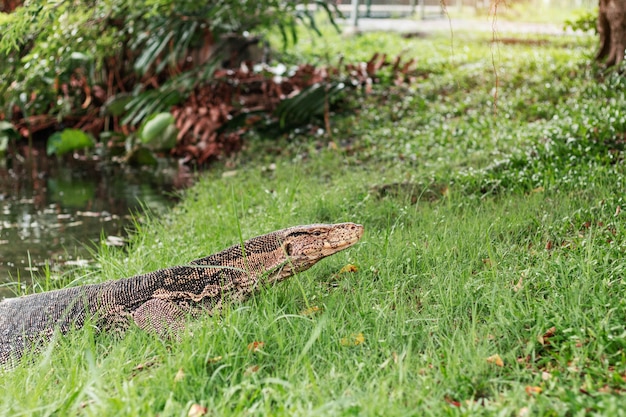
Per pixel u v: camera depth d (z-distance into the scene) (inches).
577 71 473.1
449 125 412.8
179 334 189.9
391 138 425.1
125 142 514.6
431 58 620.1
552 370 158.2
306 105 492.4
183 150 493.7
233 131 495.5
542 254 218.5
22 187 435.8
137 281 206.1
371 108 493.0
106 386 161.6
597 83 428.8
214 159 474.9
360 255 238.7
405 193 312.5
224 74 533.3
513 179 298.8
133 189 425.7
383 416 141.6
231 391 152.6
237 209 327.3
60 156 515.8
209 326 184.5
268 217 290.7
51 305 205.9
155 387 157.9
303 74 541.6
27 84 494.3
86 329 194.1
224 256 207.2
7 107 532.1
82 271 270.8
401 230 259.6
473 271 221.8
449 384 156.0
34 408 151.6
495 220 251.9
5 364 198.8
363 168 380.8
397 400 148.2
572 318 175.9
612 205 249.9
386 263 225.6
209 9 526.9
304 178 366.0
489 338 175.3
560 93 434.9
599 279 197.2
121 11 490.3
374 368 163.8
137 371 175.2
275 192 342.3
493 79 494.6
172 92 517.7
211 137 482.0
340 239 202.5
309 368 156.5
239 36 596.7
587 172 287.4
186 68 581.3
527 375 157.9
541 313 179.2
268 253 205.6
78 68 573.3
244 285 205.6
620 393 145.6
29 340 201.6
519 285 199.8
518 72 513.7
